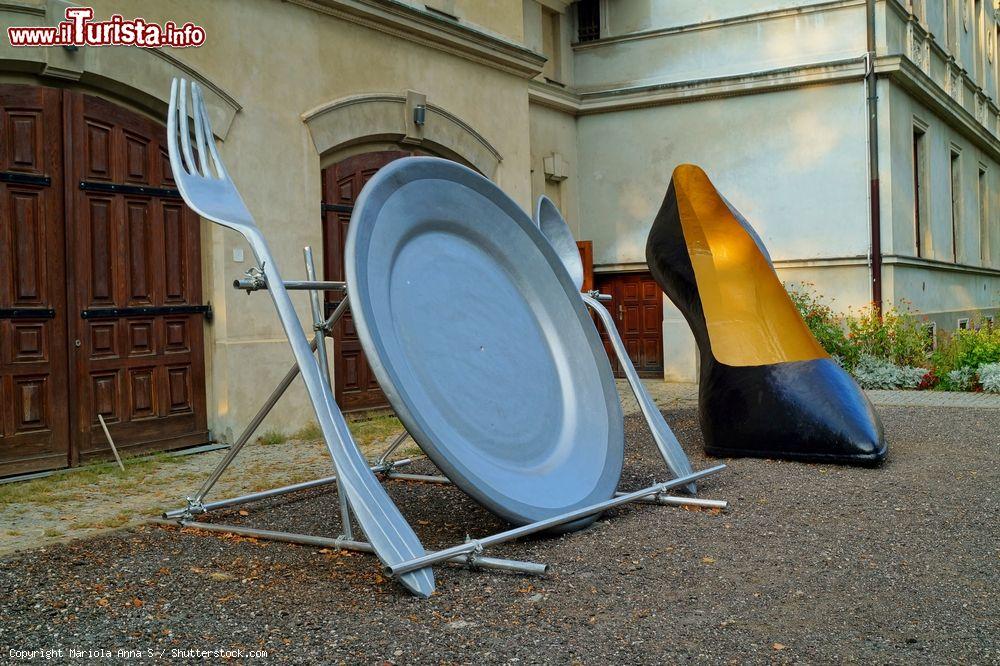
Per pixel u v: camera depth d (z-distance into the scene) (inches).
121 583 137.5
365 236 147.6
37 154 269.9
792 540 157.8
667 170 588.7
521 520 150.3
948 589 129.3
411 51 400.8
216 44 315.3
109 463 279.0
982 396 434.6
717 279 285.3
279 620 118.4
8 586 137.2
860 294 538.6
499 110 455.8
